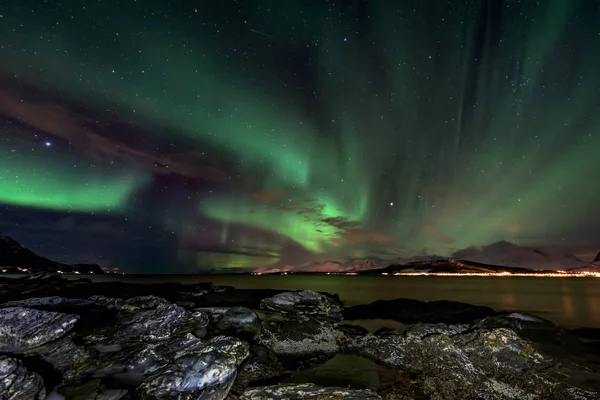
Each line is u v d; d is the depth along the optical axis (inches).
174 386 342.0
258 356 475.8
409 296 1585.9
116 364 402.0
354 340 565.3
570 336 593.6
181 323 537.6
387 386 403.2
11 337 415.8
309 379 425.7
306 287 2090.3
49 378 374.3
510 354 468.8
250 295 1142.3
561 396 366.6
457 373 423.8
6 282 1202.6
